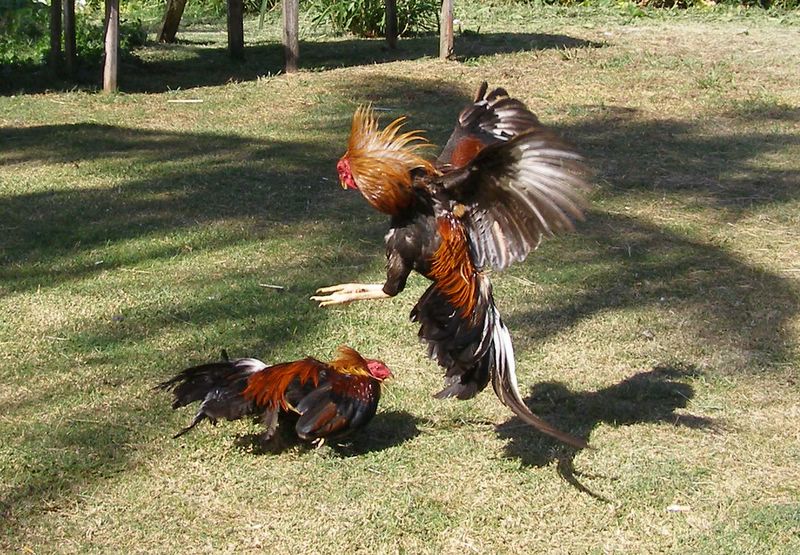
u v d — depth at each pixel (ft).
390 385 18.62
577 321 21.30
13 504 14.90
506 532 14.67
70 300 21.53
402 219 14.69
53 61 41.19
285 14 42.52
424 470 16.14
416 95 39.32
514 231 14.37
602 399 18.34
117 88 39.29
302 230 25.71
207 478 15.75
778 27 56.03
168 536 14.34
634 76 42.83
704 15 60.08
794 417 17.81
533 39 51.39
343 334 20.44
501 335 15.25
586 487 15.76
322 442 16.67
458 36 52.44
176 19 51.03
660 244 25.53
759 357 19.93
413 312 15.42
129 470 15.85
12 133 33.14
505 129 16.11
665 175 30.60
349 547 14.25
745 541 14.48
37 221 25.61
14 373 18.49
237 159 31.04
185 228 25.54
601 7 62.85
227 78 42.45
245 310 21.22
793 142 34.01
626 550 14.32
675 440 17.08
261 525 14.66
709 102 38.83
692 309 21.93
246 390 15.99
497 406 18.15
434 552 14.21
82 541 14.19
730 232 26.43
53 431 16.69
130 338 19.95
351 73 42.91
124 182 28.68
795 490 15.74
